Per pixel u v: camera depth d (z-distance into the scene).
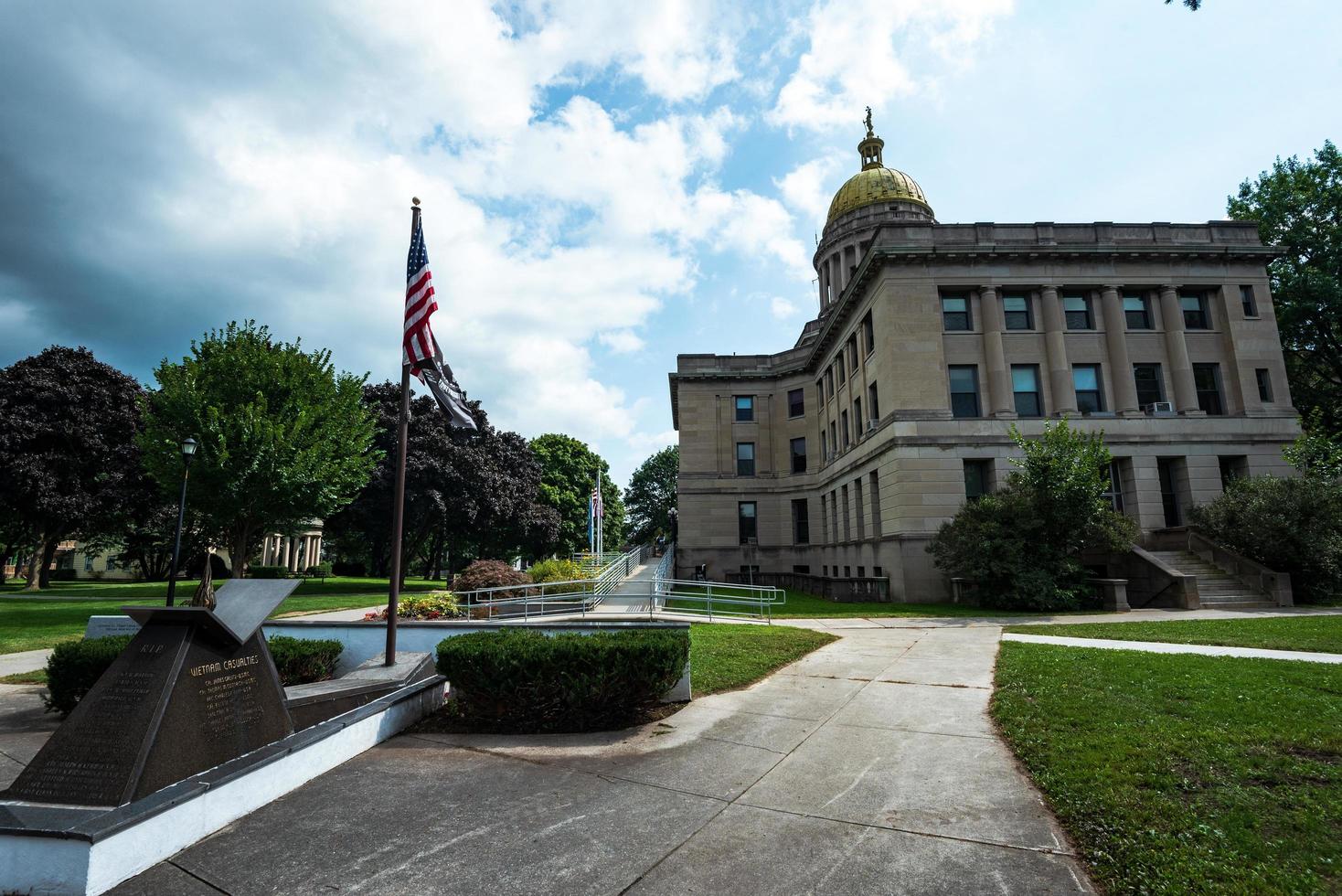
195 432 25.56
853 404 36.59
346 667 11.99
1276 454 29.19
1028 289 30.22
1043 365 29.72
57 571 69.44
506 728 8.40
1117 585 22.28
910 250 29.70
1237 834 4.67
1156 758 6.19
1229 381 30.19
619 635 9.46
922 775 6.41
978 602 24.64
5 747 7.96
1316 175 34.62
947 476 28.30
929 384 29.17
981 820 5.36
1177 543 26.84
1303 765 5.90
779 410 48.38
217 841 5.14
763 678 11.27
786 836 5.13
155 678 5.48
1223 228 31.36
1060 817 5.35
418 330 10.76
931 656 12.99
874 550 31.62
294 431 26.33
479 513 42.50
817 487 45.06
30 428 35.12
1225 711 7.64
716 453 48.19
